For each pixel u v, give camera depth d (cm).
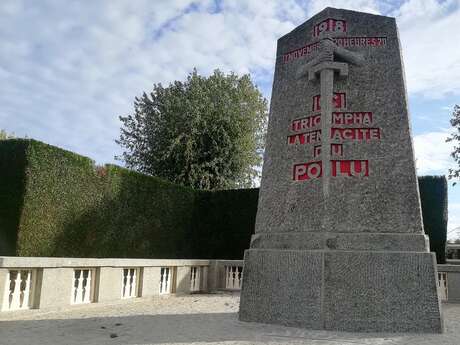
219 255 1762
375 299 651
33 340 573
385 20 806
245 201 1755
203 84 2975
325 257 670
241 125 2959
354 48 795
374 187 714
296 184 763
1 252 1108
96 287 947
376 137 741
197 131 2778
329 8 820
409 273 657
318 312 655
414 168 718
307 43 840
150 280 1112
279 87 857
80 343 552
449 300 1182
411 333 631
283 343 554
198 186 2750
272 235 756
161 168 2817
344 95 771
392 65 777
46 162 1191
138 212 1535
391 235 685
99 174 1379
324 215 705
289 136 805
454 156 2406
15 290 781
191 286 1326
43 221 1171
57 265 845
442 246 1434
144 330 648
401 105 751
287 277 696
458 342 568
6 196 1134
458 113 2416
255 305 721
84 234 1302
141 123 3028
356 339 582
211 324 698
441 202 1462
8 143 1166
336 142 745
